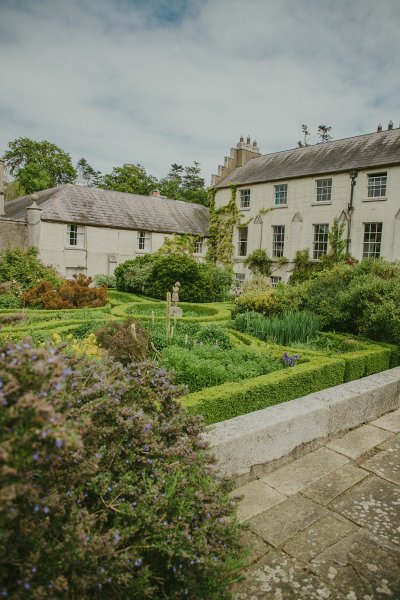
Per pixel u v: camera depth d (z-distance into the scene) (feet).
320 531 8.21
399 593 6.68
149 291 53.78
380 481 10.18
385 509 9.00
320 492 9.64
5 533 4.36
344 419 12.87
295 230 68.69
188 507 6.03
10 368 4.49
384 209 57.77
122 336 17.39
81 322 26.94
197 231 84.38
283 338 23.72
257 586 6.77
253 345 21.26
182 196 160.45
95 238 71.31
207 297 52.39
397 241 56.29
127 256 75.20
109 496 5.91
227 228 80.84
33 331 22.62
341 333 25.04
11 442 4.18
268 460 10.47
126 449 6.30
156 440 6.74
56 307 35.12
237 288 56.03
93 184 196.24
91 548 4.71
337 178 63.10
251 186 76.02
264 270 72.95
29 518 4.76
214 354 17.75
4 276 39.42
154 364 7.80
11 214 74.69
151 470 6.37
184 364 15.05
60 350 7.23
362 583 6.88
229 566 6.19
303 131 144.05
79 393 6.24
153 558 5.92
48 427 4.25
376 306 23.21
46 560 4.70
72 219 68.18
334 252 62.54
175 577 5.68
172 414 7.70
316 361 16.71
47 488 5.13
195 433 7.52
